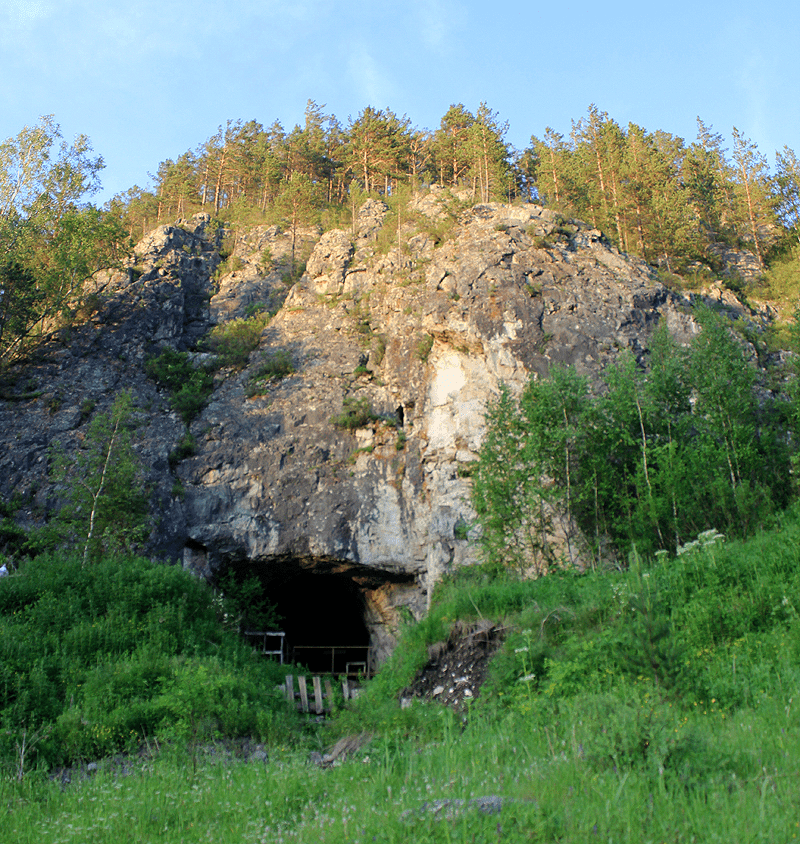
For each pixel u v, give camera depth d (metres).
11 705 13.91
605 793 6.57
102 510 24.92
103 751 13.05
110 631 17.97
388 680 16.55
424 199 44.06
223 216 53.78
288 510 28.53
